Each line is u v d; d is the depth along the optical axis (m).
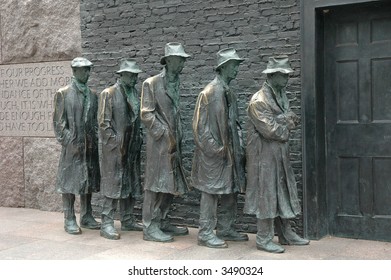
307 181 7.12
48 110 9.33
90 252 6.71
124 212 7.79
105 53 8.54
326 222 7.34
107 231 7.39
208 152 6.71
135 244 7.05
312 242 7.04
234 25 7.54
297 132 7.17
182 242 7.13
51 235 7.60
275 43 7.27
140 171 7.88
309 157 7.11
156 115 6.99
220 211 7.20
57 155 9.27
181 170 7.12
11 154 9.71
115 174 7.34
